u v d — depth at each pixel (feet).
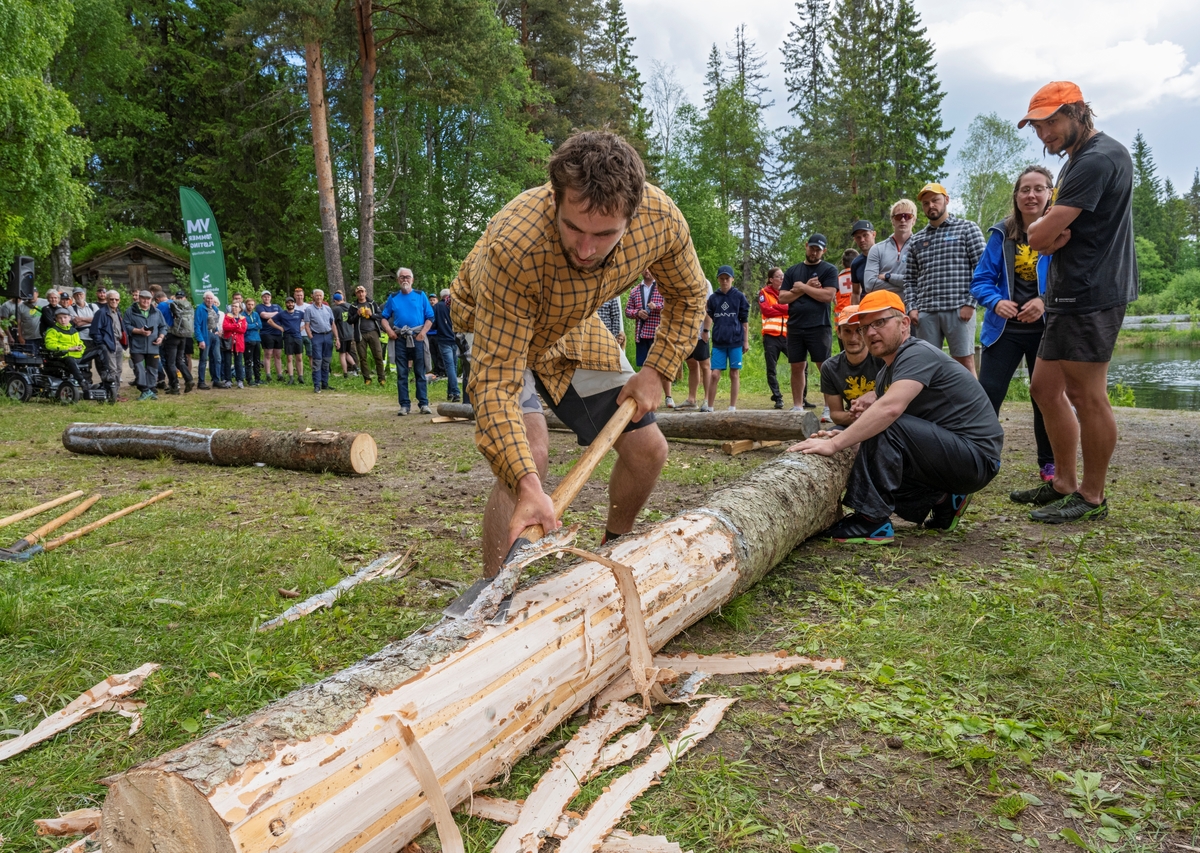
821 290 27.25
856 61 155.63
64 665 8.24
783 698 7.52
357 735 5.01
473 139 99.91
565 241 6.86
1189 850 5.41
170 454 21.16
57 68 95.45
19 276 38.99
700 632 9.15
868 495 12.39
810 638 8.75
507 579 6.53
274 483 18.25
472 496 16.85
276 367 52.95
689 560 8.60
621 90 138.00
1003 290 16.08
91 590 10.34
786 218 151.84
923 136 156.15
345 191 97.25
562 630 6.69
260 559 11.90
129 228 107.34
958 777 6.29
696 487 17.34
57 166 53.36
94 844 5.22
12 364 37.58
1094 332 12.34
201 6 116.78
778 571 11.17
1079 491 13.50
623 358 9.61
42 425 28.66
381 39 70.85
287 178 100.73
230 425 29.53
